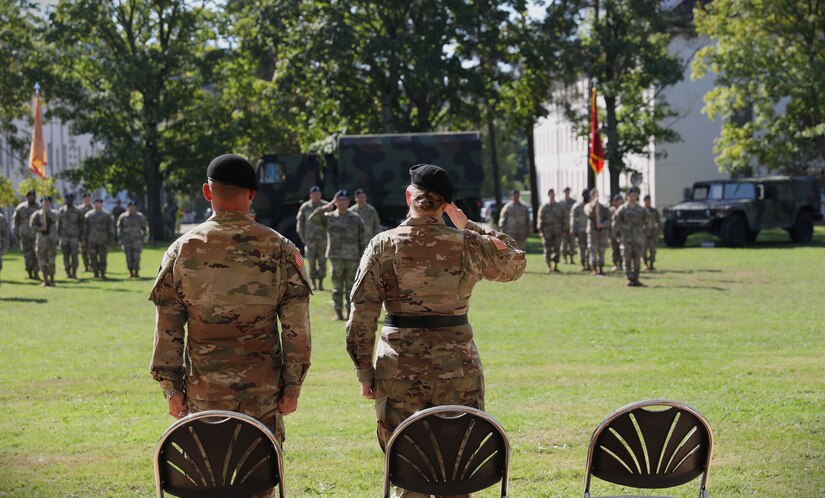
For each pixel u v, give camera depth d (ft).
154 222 156.15
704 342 41.34
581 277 73.87
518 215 81.71
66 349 41.39
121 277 80.23
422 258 15.75
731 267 79.71
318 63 130.52
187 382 15.17
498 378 33.65
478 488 14.02
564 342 41.81
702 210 107.86
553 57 136.15
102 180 154.81
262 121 157.38
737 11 133.69
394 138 96.22
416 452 13.82
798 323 46.88
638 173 96.02
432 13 128.26
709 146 195.62
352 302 15.99
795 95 131.34
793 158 142.41
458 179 95.61
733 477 21.86
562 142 265.13
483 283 69.36
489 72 137.59
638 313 51.34
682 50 186.80
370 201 96.63
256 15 133.28
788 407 28.60
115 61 150.51
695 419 14.15
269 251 15.12
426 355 15.61
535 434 25.77
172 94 154.10
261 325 15.11
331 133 136.87
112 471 22.90
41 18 156.25
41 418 28.53
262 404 15.05
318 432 26.37
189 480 13.51
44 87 149.18
